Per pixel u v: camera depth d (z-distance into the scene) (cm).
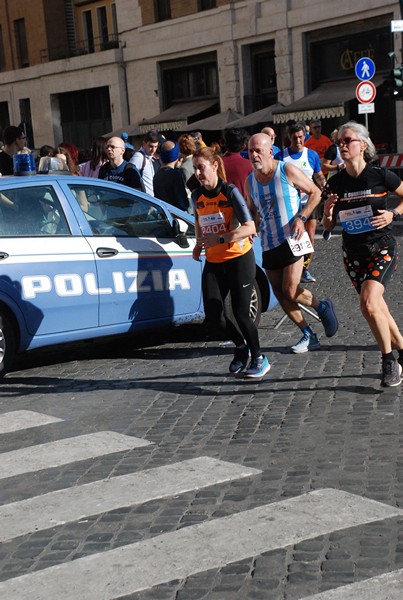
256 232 761
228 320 758
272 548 427
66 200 834
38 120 4231
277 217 777
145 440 617
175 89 3538
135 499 505
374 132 2788
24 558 441
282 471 534
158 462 570
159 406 701
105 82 3781
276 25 3006
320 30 2911
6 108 4512
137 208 881
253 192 783
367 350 820
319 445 576
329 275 1305
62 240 817
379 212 673
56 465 578
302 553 420
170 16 3462
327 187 693
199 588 394
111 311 841
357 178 676
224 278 754
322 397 683
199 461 560
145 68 3600
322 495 486
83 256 823
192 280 899
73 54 3966
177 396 725
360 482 506
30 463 584
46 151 1249
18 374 839
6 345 792
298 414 646
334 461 544
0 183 803
